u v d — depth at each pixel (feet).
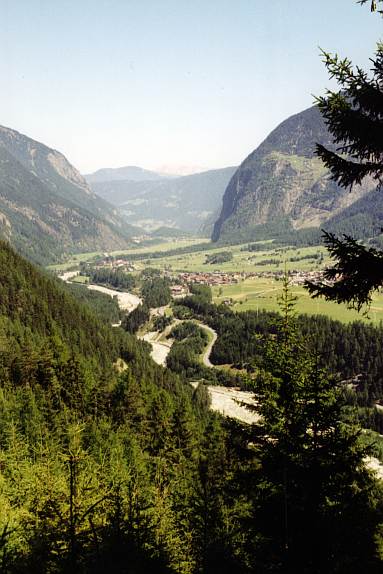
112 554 59.77
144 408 291.17
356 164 44.29
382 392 540.93
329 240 42.73
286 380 60.29
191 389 543.80
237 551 75.92
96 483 78.07
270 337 65.26
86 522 64.34
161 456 225.15
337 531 50.80
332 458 54.34
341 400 58.44
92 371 384.88
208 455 173.47
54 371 318.45
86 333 585.22
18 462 134.72
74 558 56.80
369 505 53.42
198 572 77.92
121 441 230.89
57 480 71.92
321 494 53.11
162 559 71.77
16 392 286.25
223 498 89.40
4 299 586.45
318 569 50.14
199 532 86.99
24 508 74.43
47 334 542.98
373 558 50.60
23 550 60.64
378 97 42.16
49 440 192.24
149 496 105.19
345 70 43.27
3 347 378.12
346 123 43.19
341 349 601.62
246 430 62.03
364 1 39.58
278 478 55.52
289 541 51.88
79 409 292.61
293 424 56.90
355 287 41.09
